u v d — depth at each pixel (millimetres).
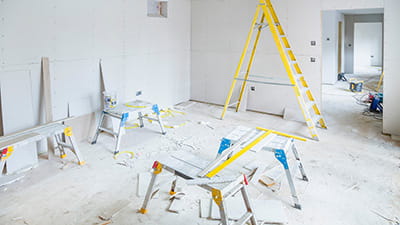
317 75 4727
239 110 5555
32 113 3262
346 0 4277
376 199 2512
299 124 4770
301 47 4789
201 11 5777
